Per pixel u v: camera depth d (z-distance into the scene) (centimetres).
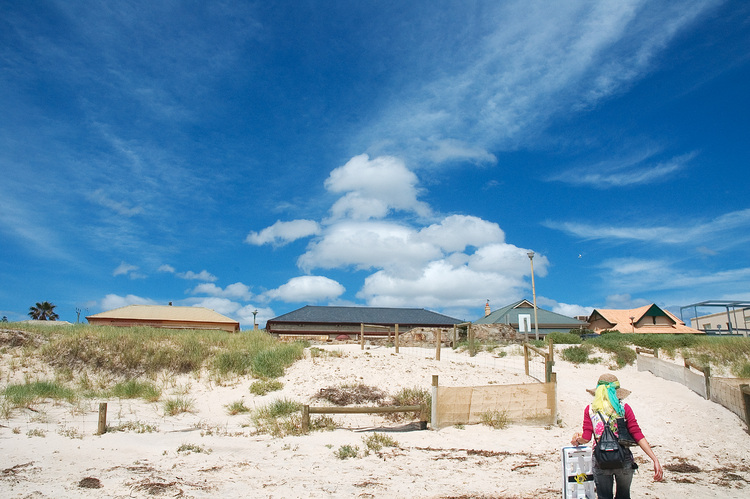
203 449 991
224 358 1955
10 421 1206
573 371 1970
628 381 1794
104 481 745
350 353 2169
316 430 1208
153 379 1838
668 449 1041
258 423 1284
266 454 967
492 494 723
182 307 3962
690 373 1540
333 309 4456
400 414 1377
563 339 2666
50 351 1948
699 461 940
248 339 2400
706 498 711
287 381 1753
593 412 543
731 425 1179
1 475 754
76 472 789
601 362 2083
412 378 1752
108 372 1869
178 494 694
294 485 758
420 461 931
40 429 1133
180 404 1495
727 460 948
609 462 516
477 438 1144
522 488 755
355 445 1054
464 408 1269
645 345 2331
